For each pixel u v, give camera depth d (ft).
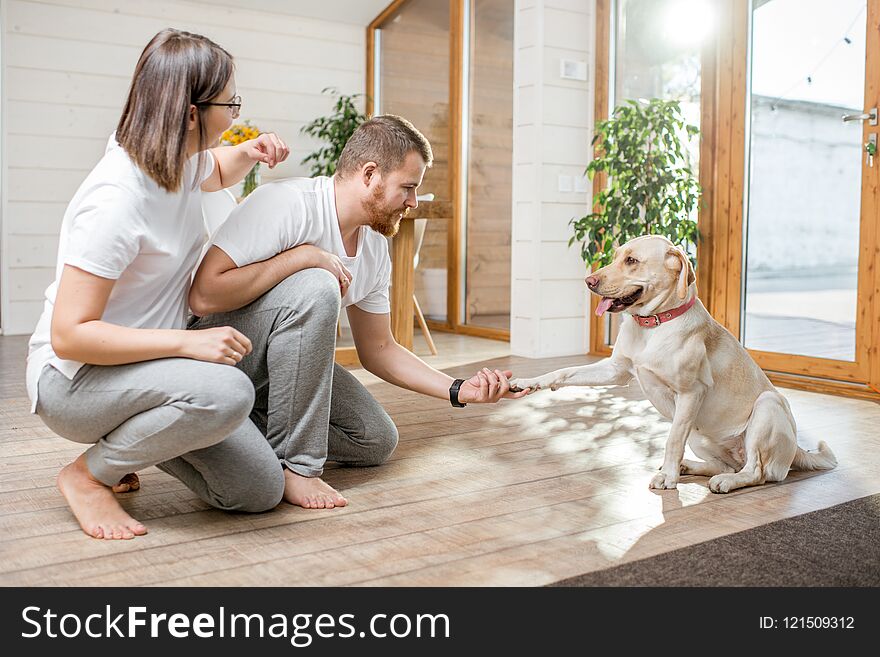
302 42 20.49
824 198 11.68
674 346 6.71
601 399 10.71
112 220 4.95
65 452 7.79
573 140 15.12
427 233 19.49
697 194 13.15
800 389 11.87
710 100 13.15
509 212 16.97
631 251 6.75
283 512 6.07
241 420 5.29
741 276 12.90
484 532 5.67
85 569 4.99
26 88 17.61
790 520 5.97
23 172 17.72
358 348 7.32
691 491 6.72
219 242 5.86
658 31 14.11
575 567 5.07
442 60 18.86
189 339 5.22
